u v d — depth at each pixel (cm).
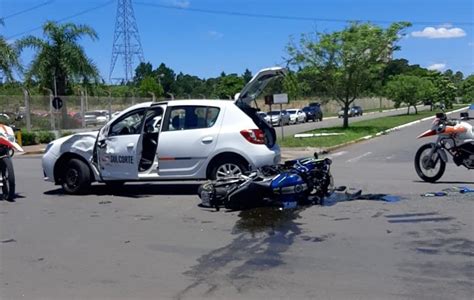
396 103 6259
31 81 3491
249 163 998
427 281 536
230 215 870
